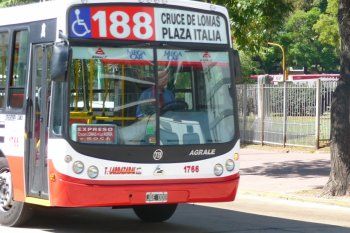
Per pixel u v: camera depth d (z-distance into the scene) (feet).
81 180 39.42
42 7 42.73
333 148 61.16
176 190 41.22
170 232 44.80
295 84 102.83
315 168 82.07
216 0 75.10
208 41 43.32
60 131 39.78
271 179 73.36
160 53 41.88
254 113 111.55
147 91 41.27
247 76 147.23
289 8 76.18
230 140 42.98
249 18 75.56
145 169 40.50
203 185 41.96
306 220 50.98
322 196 61.26
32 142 42.98
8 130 45.39
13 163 44.73
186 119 41.96
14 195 44.65
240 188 67.41
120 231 45.03
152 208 48.32
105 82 40.47
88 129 39.81
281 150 102.73
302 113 101.76
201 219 50.52
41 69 42.37
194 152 41.70
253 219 50.93
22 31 44.68
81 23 40.32
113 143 40.11
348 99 60.18
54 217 50.83
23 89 44.09
